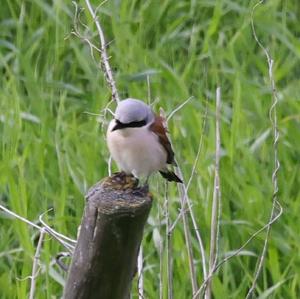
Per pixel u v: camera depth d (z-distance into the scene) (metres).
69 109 13.70
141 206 6.96
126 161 8.70
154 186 11.71
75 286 7.21
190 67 14.38
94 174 11.72
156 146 8.63
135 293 10.43
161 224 10.70
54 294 10.62
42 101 13.12
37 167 12.03
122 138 8.53
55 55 14.78
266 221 11.38
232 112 13.27
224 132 12.23
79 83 14.90
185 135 12.52
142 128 8.53
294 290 10.45
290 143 12.76
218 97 9.36
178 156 11.04
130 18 15.48
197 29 15.42
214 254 9.06
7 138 12.27
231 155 11.77
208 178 11.58
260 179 12.06
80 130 12.90
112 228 6.95
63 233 10.90
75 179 11.50
